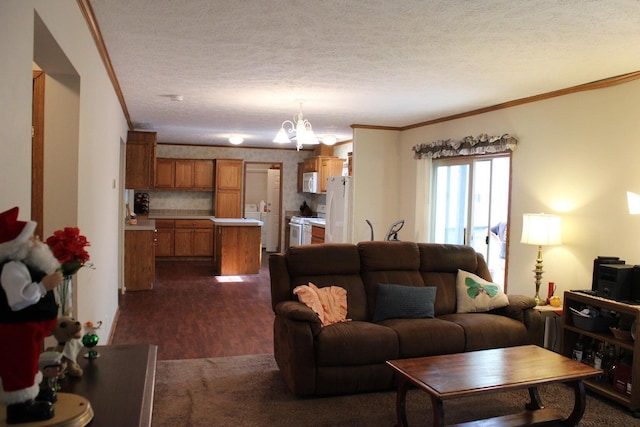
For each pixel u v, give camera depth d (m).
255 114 6.44
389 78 4.31
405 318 4.06
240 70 4.14
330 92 4.93
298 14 2.84
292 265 4.09
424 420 3.22
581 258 4.39
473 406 3.47
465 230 6.16
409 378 2.79
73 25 2.44
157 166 10.39
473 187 6.03
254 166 12.32
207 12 2.83
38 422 1.22
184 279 8.08
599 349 3.93
